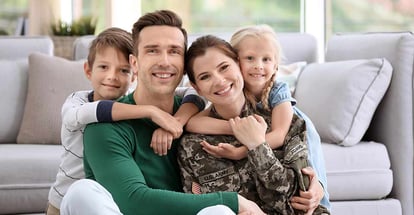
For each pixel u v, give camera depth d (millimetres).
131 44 2180
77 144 2064
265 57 2014
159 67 1828
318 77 3277
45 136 3199
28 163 2816
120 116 1810
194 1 4836
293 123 1964
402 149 3092
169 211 1694
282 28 4785
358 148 3014
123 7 4723
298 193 1835
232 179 1851
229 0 4812
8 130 3312
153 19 1867
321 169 1968
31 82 3316
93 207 1610
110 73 2145
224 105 1909
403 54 3115
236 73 1868
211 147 1851
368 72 3086
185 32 1913
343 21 4613
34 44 3648
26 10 4820
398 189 3086
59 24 4457
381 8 4500
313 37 3766
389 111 3129
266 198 1817
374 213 2996
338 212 2955
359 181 2979
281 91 1999
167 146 1821
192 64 1867
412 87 3115
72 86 3285
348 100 3059
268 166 1780
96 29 4844
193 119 1932
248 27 2062
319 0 4629
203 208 1688
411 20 4406
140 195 1710
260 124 1831
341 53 3498
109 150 1777
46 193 2814
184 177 1886
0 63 3439
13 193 2793
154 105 1932
